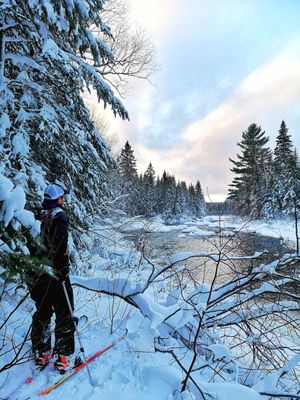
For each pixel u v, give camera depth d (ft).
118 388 7.36
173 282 16.38
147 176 177.88
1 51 14.60
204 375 9.20
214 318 12.48
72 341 8.06
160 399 7.27
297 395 8.00
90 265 20.61
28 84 15.07
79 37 16.92
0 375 7.16
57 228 8.15
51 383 7.20
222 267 23.29
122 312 12.94
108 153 22.58
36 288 8.22
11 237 6.64
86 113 20.90
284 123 99.30
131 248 21.99
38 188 14.02
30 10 13.10
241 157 126.00
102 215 26.25
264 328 12.34
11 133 13.84
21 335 9.07
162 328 10.91
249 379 10.14
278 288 11.15
